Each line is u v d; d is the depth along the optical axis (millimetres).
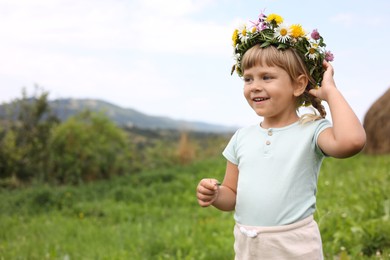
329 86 2232
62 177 11219
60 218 7492
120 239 5527
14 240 5984
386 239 4109
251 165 2334
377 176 7199
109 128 12516
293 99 2385
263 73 2307
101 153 11820
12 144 11117
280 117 2363
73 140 11586
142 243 5254
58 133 11602
